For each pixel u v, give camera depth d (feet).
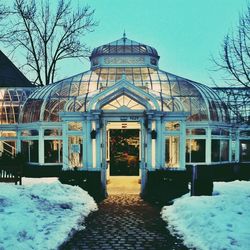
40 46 109.19
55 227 31.99
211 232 29.78
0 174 54.44
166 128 56.85
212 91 74.90
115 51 75.10
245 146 76.18
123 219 37.78
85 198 46.68
